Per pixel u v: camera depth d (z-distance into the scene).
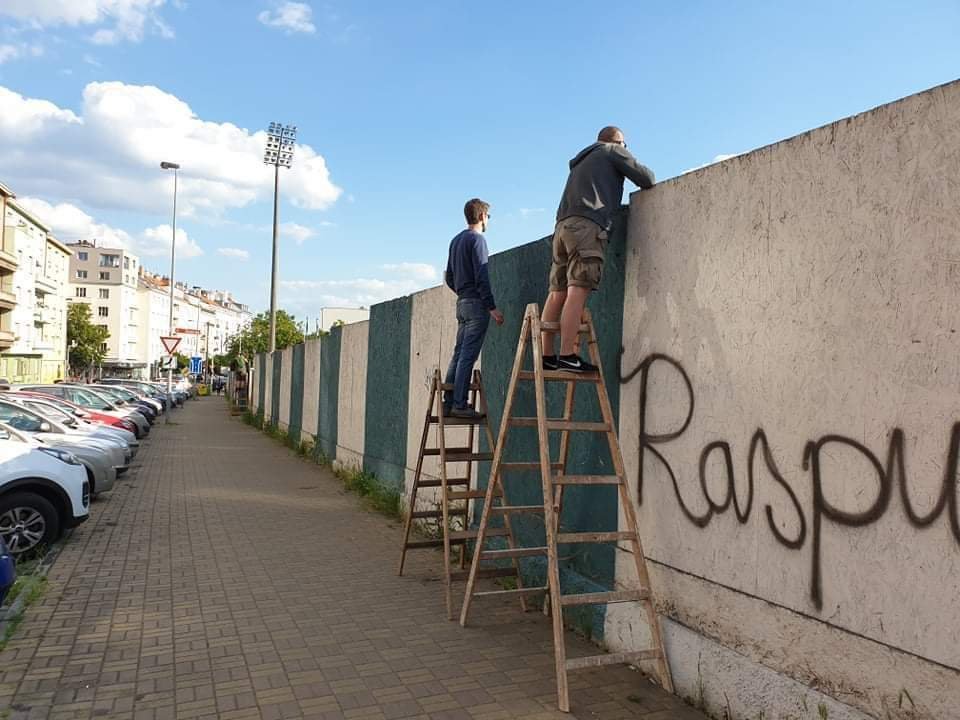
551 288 5.07
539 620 5.51
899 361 3.07
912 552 3.00
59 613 5.55
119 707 3.97
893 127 3.13
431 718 3.88
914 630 2.98
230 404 46.91
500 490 5.93
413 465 9.49
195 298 148.50
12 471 7.21
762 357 3.76
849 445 3.28
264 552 7.65
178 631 5.18
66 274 76.62
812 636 3.44
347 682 4.33
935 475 2.92
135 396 28.41
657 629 4.30
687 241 4.30
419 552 7.72
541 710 3.99
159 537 8.30
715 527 4.04
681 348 4.33
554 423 4.40
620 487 4.47
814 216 3.49
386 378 10.97
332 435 15.17
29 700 4.05
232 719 3.85
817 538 3.43
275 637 5.08
